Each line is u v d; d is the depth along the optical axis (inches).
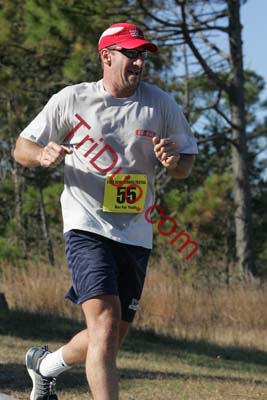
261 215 2108.8
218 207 1486.2
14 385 550.9
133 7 1430.9
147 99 343.0
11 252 1539.1
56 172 2100.1
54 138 347.9
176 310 1077.8
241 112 1625.2
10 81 1529.3
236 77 1619.1
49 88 1583.4
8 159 2273.6
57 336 949.2
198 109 1651.1
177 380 613.6
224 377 675.4
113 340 312.2
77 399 504.4
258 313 1100.5
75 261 332.2
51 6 1363.2
